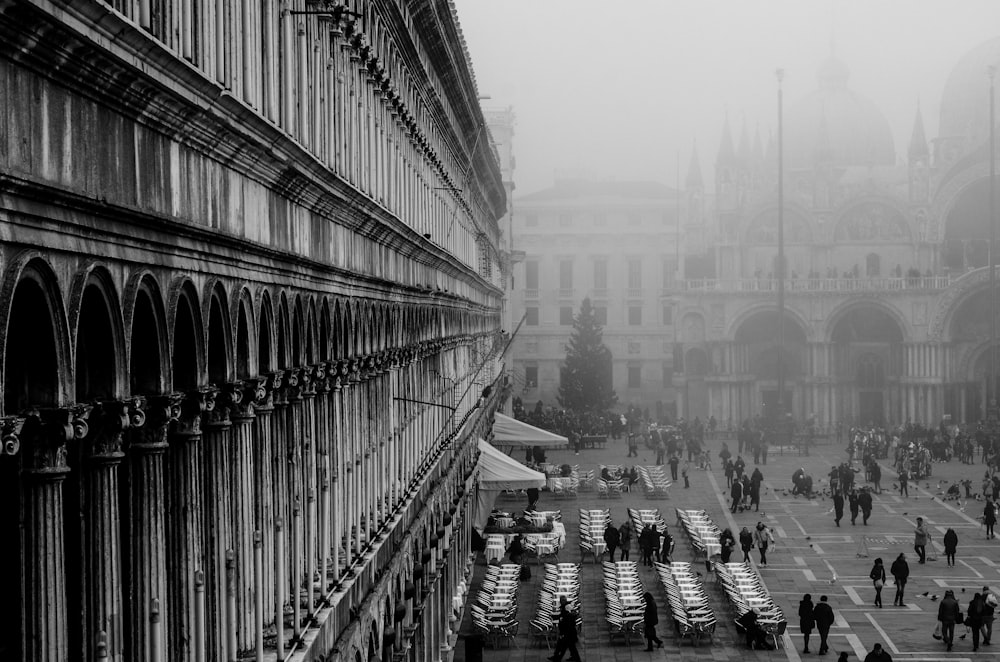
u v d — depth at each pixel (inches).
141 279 643.5
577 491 4224.9
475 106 2844.5
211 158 772.0
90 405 584.1
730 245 6624.0
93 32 542.3
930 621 2486.5
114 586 631.8
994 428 5521.7
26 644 557.6
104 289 601.3
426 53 2070.6
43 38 502.0
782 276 5757.9
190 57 730.2
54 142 531.8
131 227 625.9
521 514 3489.2
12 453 511.2
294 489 1021.8
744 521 3651.6
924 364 6259.8
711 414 6510.8
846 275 6407.5
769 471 4857.3
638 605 2347.4
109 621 629.3
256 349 885.8
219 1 804.6
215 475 815.7
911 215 6471.5
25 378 555.5
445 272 2421.3
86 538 624.1
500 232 5866.1
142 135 645.3
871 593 2728.8
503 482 3083.2
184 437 756.0
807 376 6422.2
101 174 585.9
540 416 6102.4
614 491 4128.9
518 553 2888.8
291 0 1024.9
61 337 550.9
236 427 861.8
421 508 1822.1
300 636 964.0
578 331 7391.7
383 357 1487.5
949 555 3002.0
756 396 6594.5
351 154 1314.0
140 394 685.3
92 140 575.2
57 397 554.3
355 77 1346.0
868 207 6535.4
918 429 5639.8
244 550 871.1
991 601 2308.1
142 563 690.8
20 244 508.1
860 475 4719.5
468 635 2289.6
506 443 4045.3
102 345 617.9
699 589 2469.2
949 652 2260.1
